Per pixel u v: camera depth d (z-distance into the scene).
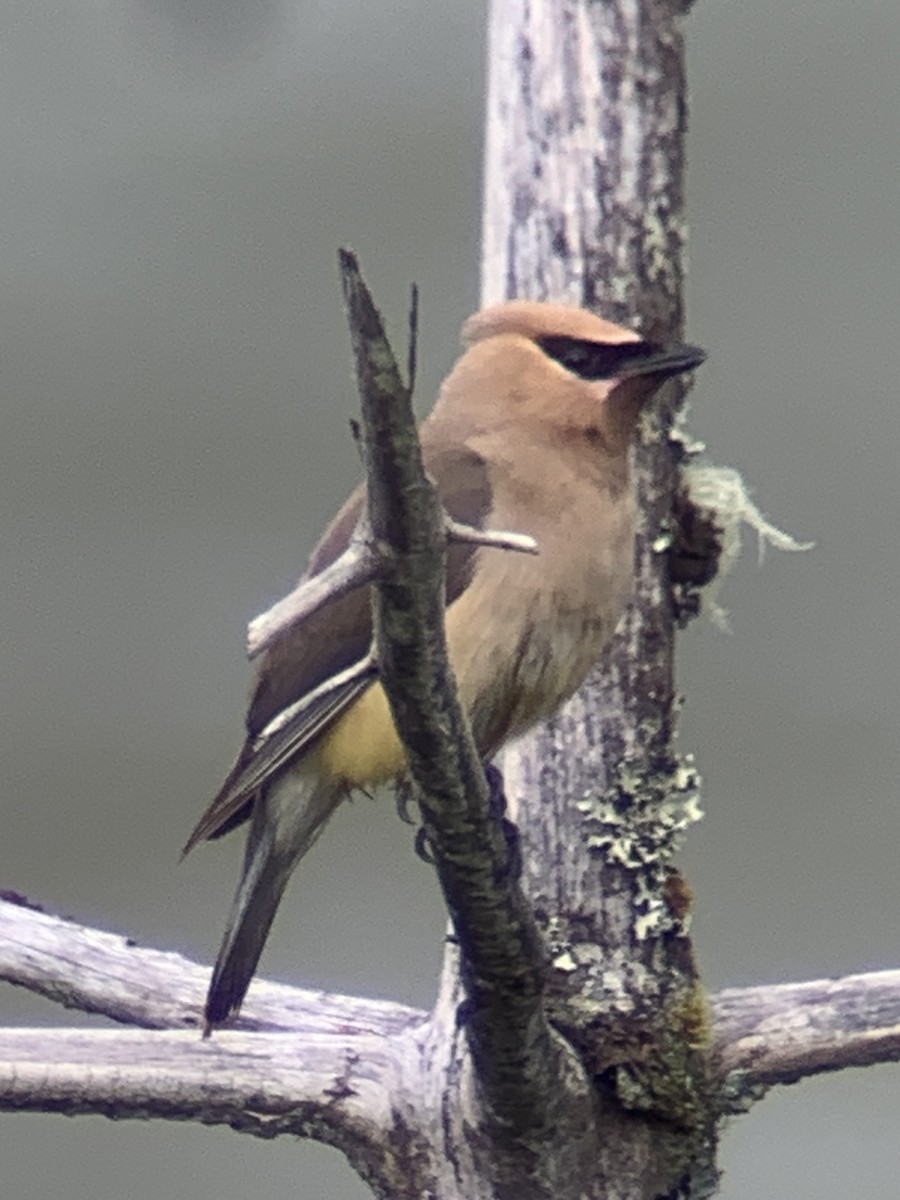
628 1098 8.80
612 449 9.78
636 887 9.08
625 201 9.45
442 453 10.12
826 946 12.12
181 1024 9.39
